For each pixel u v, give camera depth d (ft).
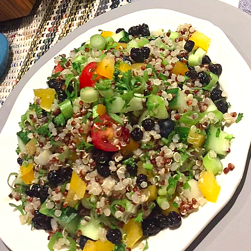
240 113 0.71
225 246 0.62
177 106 0.73
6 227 0.82
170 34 0.89
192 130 0.71
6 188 0.90
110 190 0.69
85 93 0.72
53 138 0.77
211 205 0.64
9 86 1.29
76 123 0.73
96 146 0.72
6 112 1.07
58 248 0.75
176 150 0.71
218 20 0.89
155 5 1.01
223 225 0.64
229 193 0.63
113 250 0.69
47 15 1.37
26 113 0.90
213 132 0.71
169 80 0.77
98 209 0.70
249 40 0.82
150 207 0.70
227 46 0.80
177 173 0.70
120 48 0.87
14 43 1.39
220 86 0.79
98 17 1.08
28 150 0.82
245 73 0.75
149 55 0.82
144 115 0.73
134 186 0.69
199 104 0.75
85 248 0.70
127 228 0.70
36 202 0.79
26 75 1.10
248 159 0.68
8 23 1.45
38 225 0.78
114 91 0.72
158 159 0.69
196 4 0.94
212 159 0.68
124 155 0.72
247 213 0.64
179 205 0.68
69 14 1.31
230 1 0.99
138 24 0.98
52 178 0.74
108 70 0.73
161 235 0.68
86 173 0.72
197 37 0.85
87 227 0.72
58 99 0.79
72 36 1.09
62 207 0.74
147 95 0.74
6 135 0.98
